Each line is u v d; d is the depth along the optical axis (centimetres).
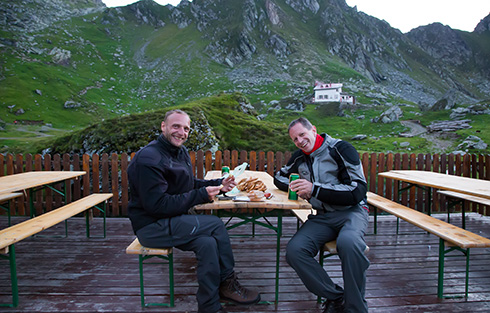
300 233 255
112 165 552
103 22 11606
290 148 790
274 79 9131
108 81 7981
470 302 275
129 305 263
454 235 273
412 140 2875
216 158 566
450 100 4922
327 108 5697
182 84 8262
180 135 251
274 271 332
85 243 413
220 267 244
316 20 14650
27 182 365
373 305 268
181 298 274
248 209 568
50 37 9062
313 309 261
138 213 245
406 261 363
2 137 3641
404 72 13100
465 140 2581
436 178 408
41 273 324
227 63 10056
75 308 258
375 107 5853
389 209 375
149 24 12475
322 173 269
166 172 244
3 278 313
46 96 6044
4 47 7462
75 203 398
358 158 260
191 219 239
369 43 13888
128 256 371
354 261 221
